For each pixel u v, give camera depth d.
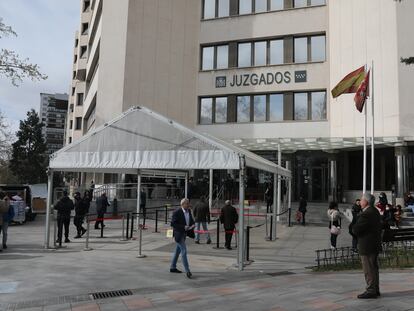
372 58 29.14
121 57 34.09
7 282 9.16
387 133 27.89
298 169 33.75
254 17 36.31
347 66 31.28
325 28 34.16
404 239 11.30
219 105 36.75
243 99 36.19
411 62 13.60
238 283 9.16
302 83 34.25
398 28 27.75
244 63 36.56
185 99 36.38
